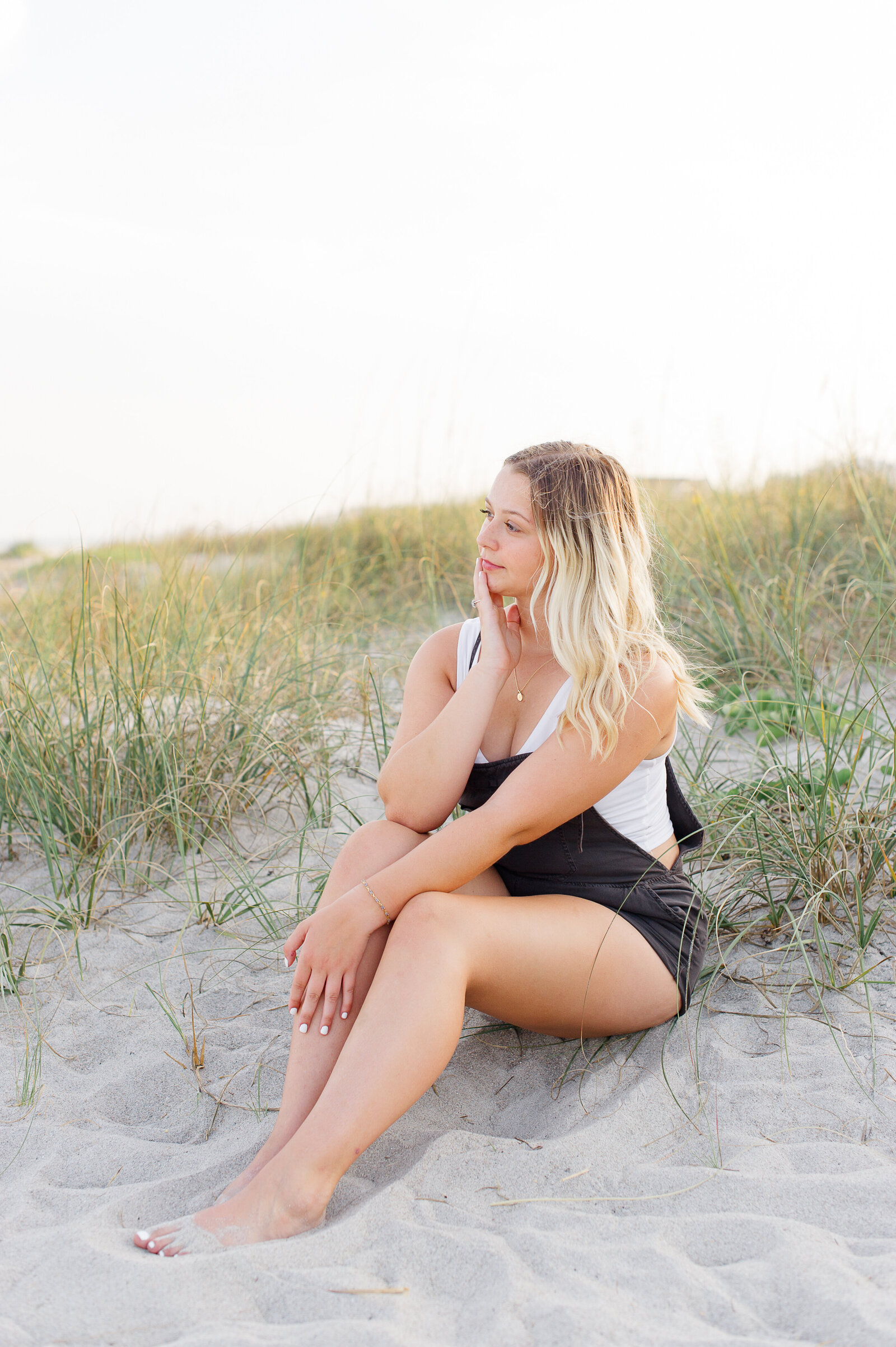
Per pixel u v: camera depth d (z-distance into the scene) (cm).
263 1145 190
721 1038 218
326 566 529
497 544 209
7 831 332
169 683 365
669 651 210
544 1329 138
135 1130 203
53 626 457
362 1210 165
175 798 310
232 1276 149
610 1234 161
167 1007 239
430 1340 137
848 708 365
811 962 245
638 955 204
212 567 515
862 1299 141
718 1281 149
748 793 294
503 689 221
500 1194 174
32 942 271
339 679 419
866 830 267
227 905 288
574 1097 203
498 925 185
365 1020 172
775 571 467
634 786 210
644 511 225
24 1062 223
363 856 206
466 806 222
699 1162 182
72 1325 139
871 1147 183
